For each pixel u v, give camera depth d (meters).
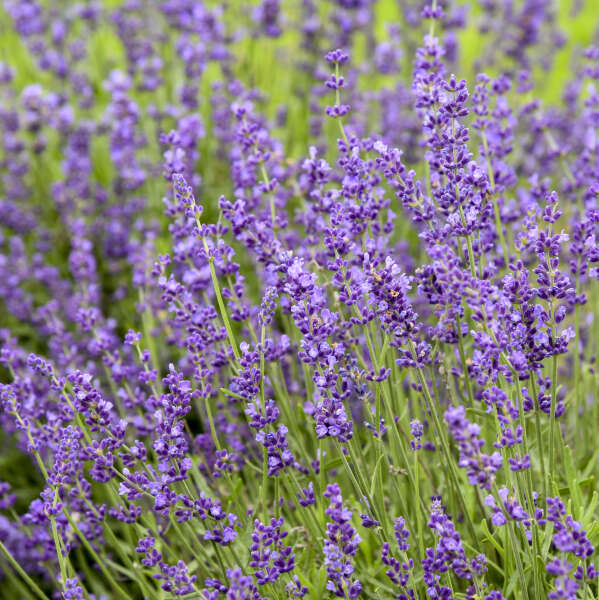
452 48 9.75
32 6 10.48
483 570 3.77
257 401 4.39
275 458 4.16
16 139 9.09
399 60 9.54
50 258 9.03
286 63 10.99
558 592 3.21
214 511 4.05
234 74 10.30
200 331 4.75
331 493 3.57
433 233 4.13
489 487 3.32
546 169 8.34
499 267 5.39
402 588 3.91
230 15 10.77
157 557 3.99
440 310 4.25
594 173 5.84
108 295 8.67
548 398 3.98
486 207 4.34
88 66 11.75
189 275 5.27
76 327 7.72
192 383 5.73
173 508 4.17
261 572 3.89
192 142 6.95
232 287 4.80
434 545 4.43
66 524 4.78
